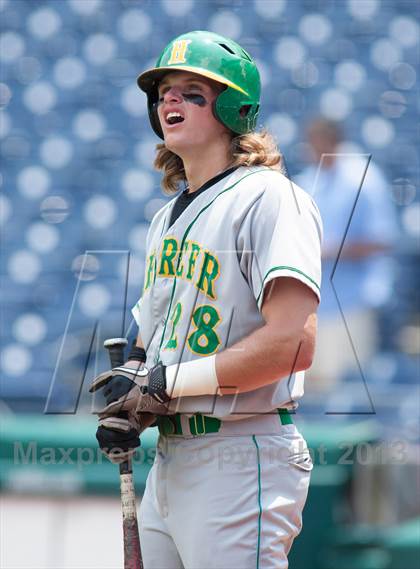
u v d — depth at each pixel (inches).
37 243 973.2
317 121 725.9
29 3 1144.2
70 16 1135.6
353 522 515.8
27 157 1042.1
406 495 522.9
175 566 322.3
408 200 969.5
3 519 559.2
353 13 1111.0
